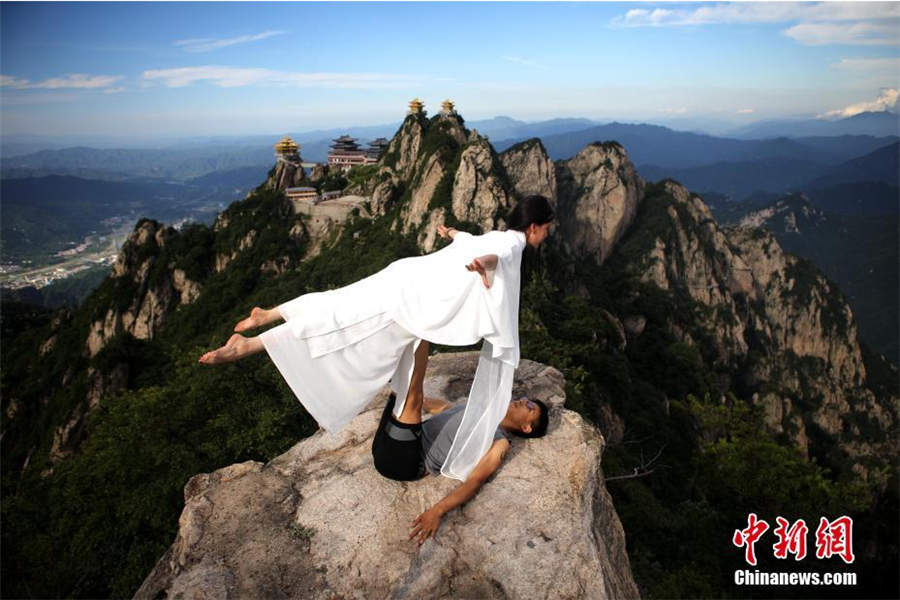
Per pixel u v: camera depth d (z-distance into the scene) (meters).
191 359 28.77
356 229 79.94
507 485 4.68
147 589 4.25
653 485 29.11
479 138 70.00
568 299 52.50
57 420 50.22
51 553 19.23
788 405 72.44
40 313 109.56
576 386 24.86
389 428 4.58
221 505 4.69
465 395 6.46
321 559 4.14
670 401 48.84
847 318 109.31
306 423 20.05
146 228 85.56
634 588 5.84
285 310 4.04
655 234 90.56
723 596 17.08
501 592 3.82
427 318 4.12
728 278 105.56
